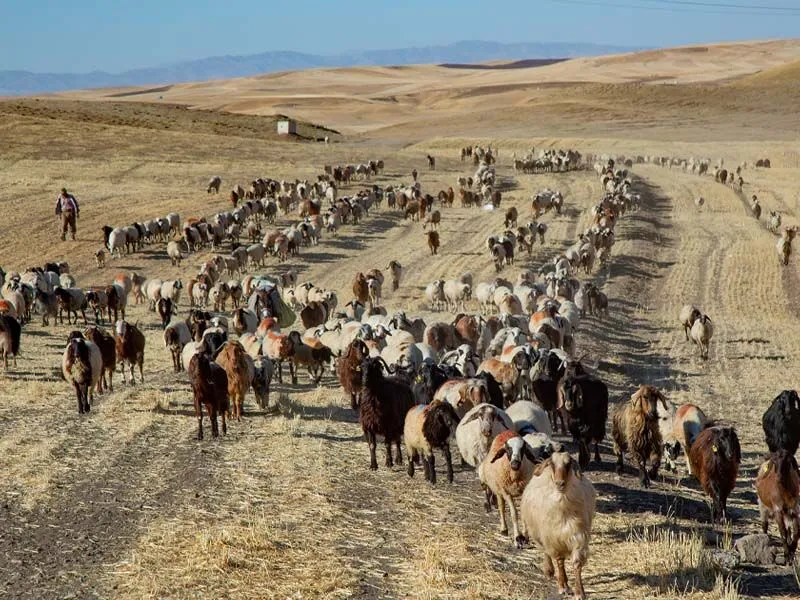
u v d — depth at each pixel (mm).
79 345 21328
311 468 17672
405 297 42906
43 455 17969
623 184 70125
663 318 39781
